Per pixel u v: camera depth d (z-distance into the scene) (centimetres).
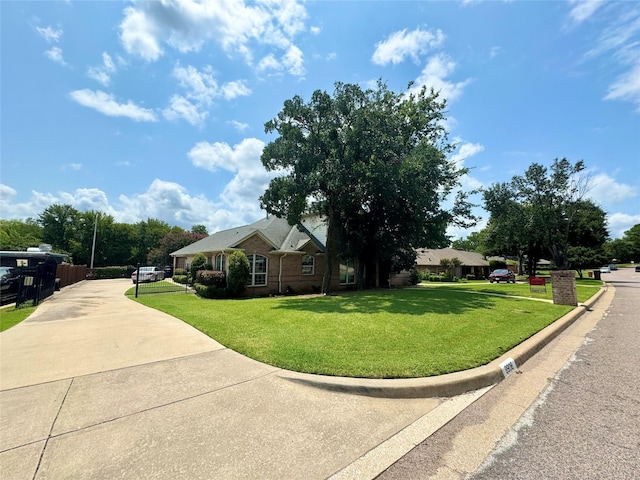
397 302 1159
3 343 607
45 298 1484
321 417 321
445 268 4344
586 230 3688
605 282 2989
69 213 4666
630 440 281
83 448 262
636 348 602
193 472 232
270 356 492
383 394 372
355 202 1816
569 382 426
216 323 769
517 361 494
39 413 322
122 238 4956
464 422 316
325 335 620
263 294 1806
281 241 2023
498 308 1012
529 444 275
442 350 512
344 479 228
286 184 1530
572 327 805
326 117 1579
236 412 329
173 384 402
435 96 1831
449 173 1808
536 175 3238
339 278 2181
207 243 2380
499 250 4144
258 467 239
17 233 4509
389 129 1578
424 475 233
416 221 1833
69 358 508
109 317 919
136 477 226
